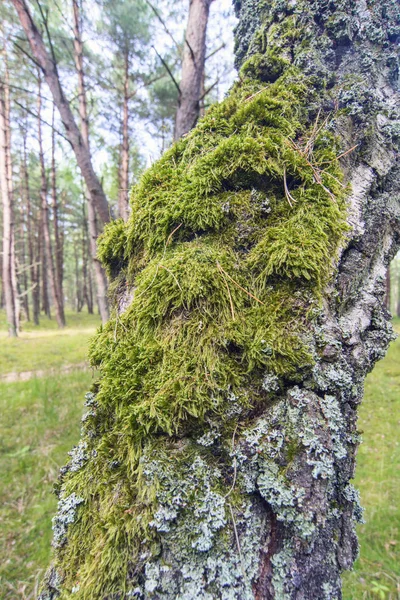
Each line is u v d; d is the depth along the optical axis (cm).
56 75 144
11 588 88
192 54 134
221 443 34
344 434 35
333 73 46
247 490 33
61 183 645
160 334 38
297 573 31
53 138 608
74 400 202
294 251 37
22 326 691
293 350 35
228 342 36
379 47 47
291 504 31
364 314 41
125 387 36
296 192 40
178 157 47
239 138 41
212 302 38
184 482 32
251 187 41
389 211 45
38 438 159
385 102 46
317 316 36
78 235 1053
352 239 41
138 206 43
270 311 37
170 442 34
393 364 310
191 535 31
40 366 308
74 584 33
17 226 870
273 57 48
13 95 386
